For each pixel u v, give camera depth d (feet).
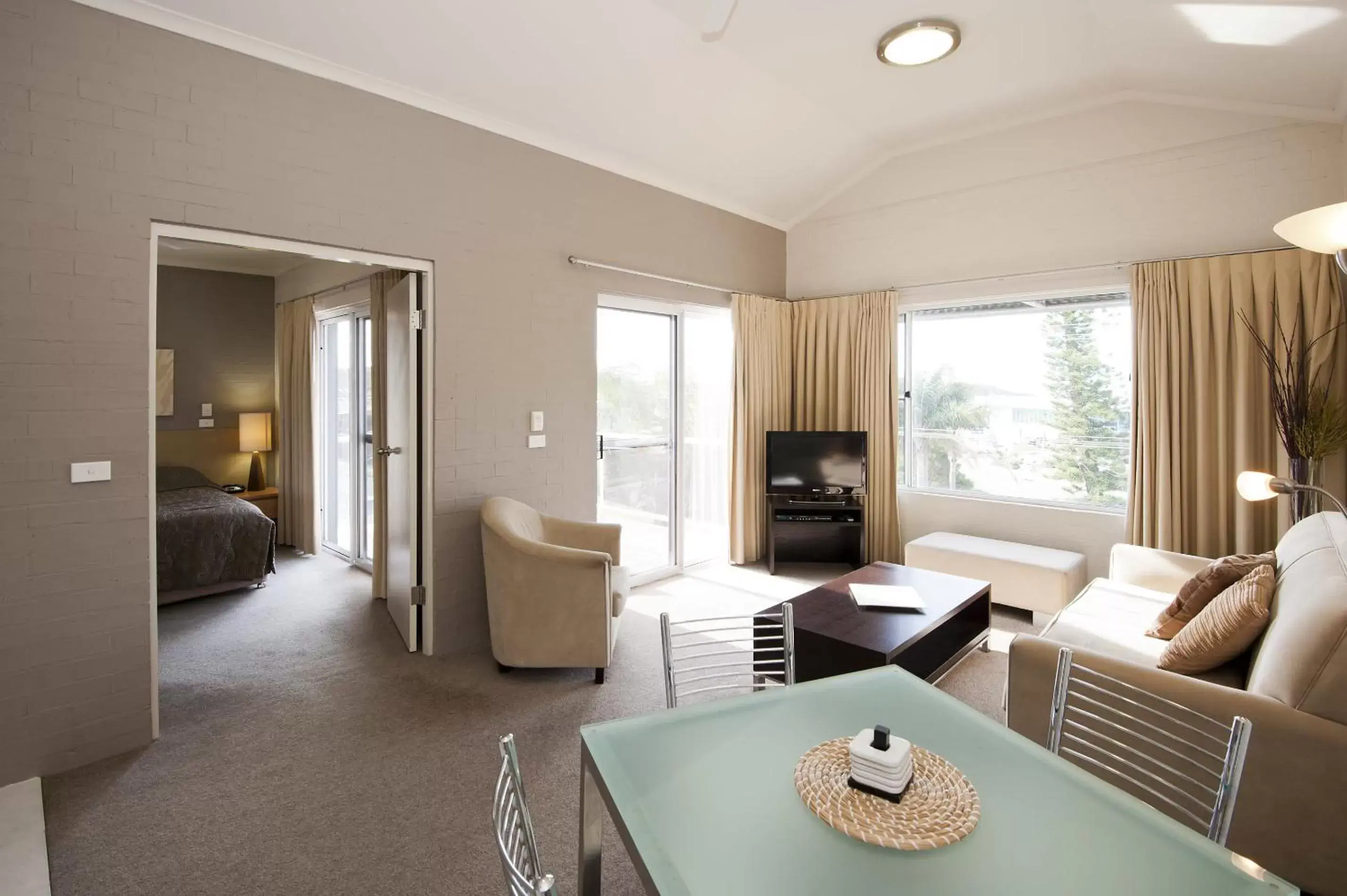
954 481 15.75
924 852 3.52
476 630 11.30
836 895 3.20
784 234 17.92
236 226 8.47
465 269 10.88
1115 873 3.38
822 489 15.99
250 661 10.58
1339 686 5.20
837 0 9.70
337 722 8.65
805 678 8.66
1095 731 5.73
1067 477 14.14
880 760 3.95
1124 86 12.34
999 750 4.55
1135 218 12.78
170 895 5.71
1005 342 14.87
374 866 6.08
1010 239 14.28
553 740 8.26
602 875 5.98
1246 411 11.37
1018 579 12.39
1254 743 5.44
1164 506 12.12
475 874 6.00
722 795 4.02
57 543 7.35
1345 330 10.66
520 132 11.51
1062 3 9.71
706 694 9.51
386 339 13.14
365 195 9.64
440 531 10.77
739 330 16.11
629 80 11.15
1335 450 10.36
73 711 7.50
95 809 6.81
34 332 7.14
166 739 8.17
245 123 8.52
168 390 17.98
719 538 17.35
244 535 13.98
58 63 7.22
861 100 12.96
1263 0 8.38
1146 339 12.34
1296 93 10.59
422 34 9.21
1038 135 13.82
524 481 11.85
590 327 12.92
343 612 12.99
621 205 13.46
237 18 8.21
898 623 8.87
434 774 7.52
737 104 12.53
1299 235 6.64
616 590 10.36
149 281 7.86
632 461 14.71
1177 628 8.12
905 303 15.87
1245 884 3.31
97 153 7.47
